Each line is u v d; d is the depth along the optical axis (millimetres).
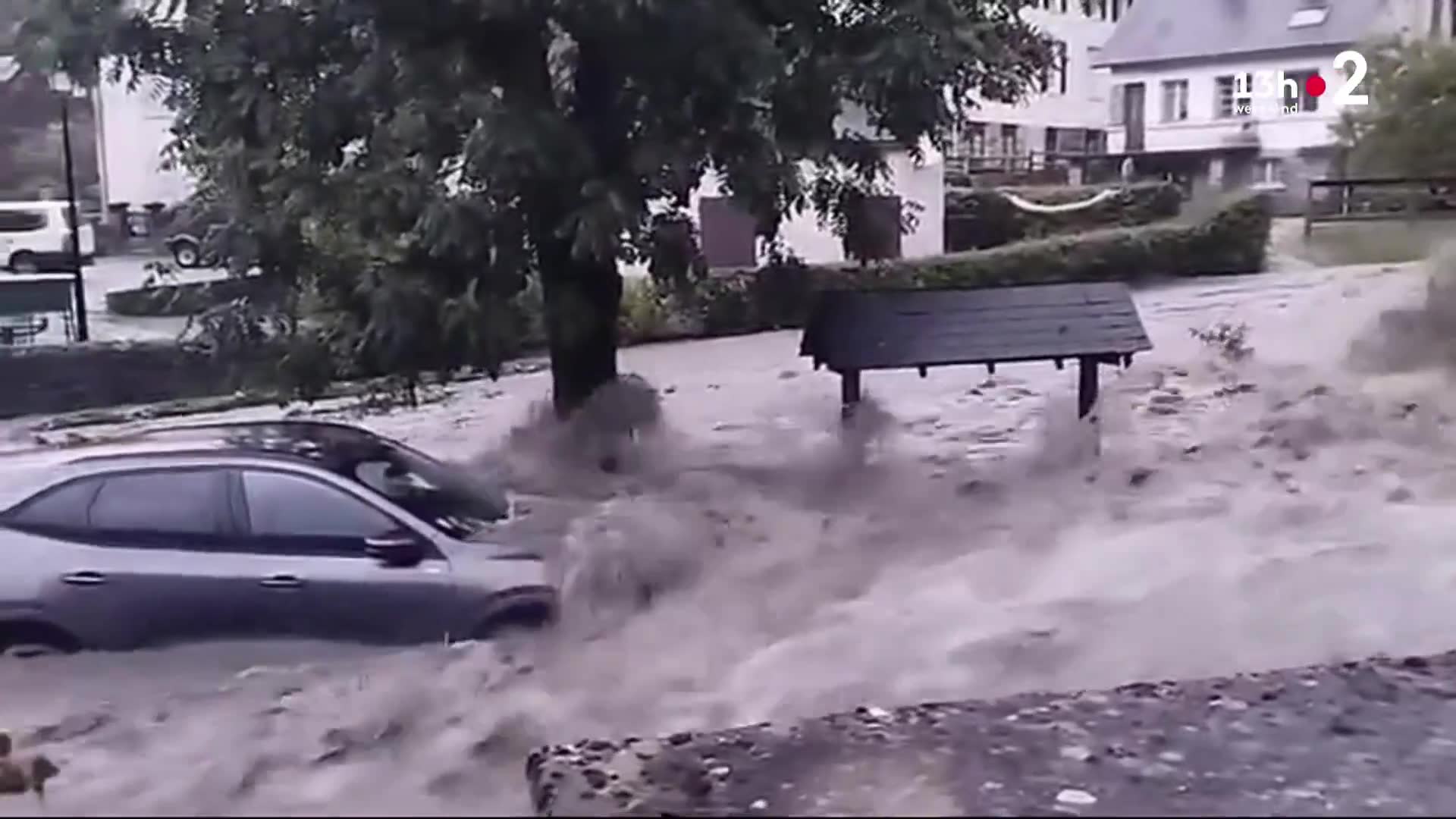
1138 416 13406
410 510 7934
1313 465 11391
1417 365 15391
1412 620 7125
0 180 31906
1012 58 12031
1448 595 7586
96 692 6965
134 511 7672
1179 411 13664
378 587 7613
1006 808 4109
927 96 10969
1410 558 8430
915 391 15711
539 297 11242
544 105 10180
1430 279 18750
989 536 9562
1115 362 12156
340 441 8727
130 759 5824
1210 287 24000
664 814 4086
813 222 21031
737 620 7762
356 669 7309
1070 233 26922
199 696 6871
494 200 10016
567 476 10898
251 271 10805
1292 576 8117
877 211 12375
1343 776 4480
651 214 10930
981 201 28656
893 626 7539
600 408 11688
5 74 13719
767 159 10617
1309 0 37688
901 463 11812
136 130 31641
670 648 7348
